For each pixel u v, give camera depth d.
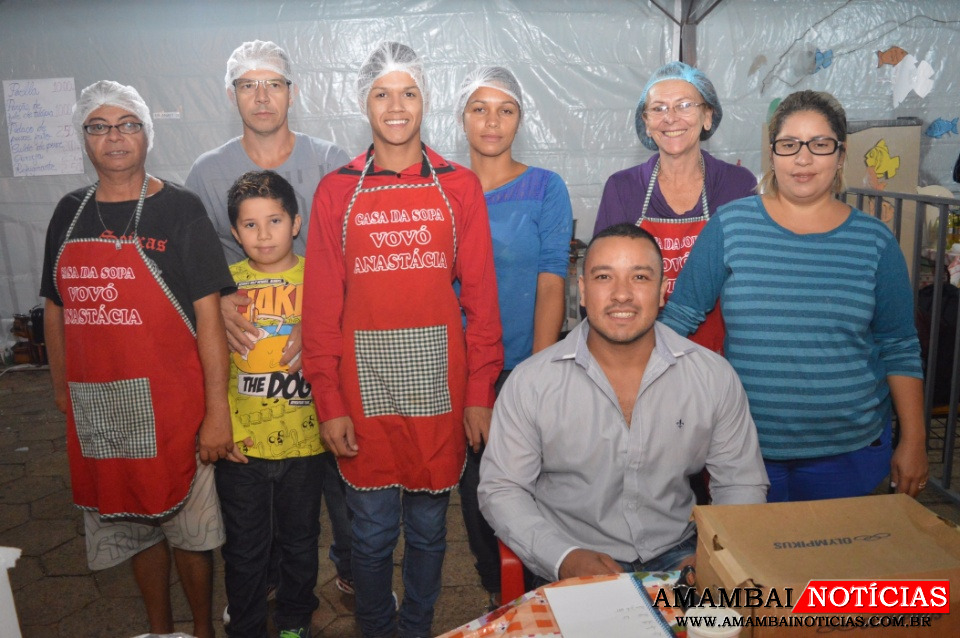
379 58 2.11
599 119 5.66
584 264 1.90
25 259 6.01
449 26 5.52
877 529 1.24
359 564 2.27
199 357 2.21
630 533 1.90
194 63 5.57
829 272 2.00
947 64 5.54
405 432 2.14
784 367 2.03
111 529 2.23
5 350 6.24
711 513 1.30
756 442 1.96
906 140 5.38
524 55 5.56
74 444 2.20
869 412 2.07
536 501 2.03
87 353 2.10
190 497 2.24
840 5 5.45
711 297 2.19
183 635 1.37
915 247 3.77
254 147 2.79
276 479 2.33
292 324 2.31
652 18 5.50
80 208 2.12
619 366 1.92
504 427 1.94
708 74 5.56
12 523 3.62
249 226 2.31
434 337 2.12
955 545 1.20
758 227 2.07
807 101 1.99
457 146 5.66
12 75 5.62
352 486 2.20
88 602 2.94
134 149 2.07
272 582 2.85
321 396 2.13
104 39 5.54
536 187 2.52
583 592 1.36
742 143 5.65
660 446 1.88
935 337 3.68
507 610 1.37
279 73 2.69
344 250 2.12
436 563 2.30
